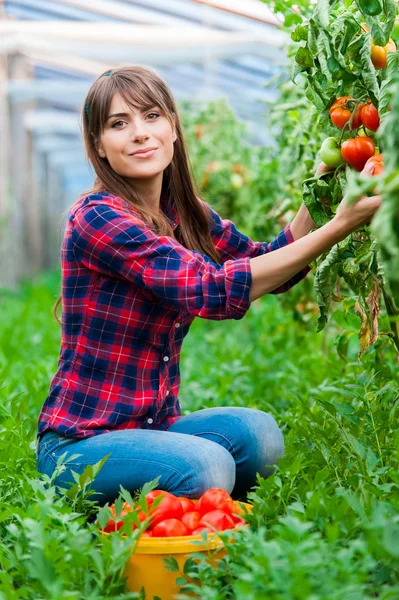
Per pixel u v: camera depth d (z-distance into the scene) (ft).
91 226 9.95
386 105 8.24
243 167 27.81
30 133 61.00
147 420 10.57
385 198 6.40
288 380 17.33
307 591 6.38
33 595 7.50
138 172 10.37
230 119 28.91
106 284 10.21
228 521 8.56
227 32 30.94
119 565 7.58
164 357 10.60
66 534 7.80
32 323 32.04
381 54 8.84
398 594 6.65
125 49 33.65
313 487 8.77
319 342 19.71
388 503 7.76
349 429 10.12
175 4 28.89
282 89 16.93
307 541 6.77
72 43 33.42
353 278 9.71
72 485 8.91
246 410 11.09
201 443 9.94
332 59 8.77
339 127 9.08
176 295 9.48
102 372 10.37
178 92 47.55
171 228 10.82
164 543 8.15
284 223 17.87
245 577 6.65
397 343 10.12
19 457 11.08
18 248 51.19
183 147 11.16
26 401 13.15
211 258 11.44
